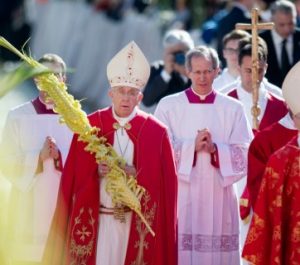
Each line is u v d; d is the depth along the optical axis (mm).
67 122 18891
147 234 19078
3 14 42406
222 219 21391
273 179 18094
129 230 19156
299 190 18016
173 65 25547
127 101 19266
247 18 29484
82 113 18938
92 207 19078
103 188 19156
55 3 43938
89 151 19062
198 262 21375
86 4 43219
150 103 25781
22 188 20734
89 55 42938
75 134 19188
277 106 22625
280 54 26875
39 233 20953
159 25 41125
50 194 20891
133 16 42219
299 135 18297
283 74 26828
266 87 23203
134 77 19266
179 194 21297
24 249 20828
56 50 43656
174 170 19359
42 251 20938
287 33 26781
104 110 19531
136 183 19016
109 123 19359
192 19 38719
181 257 21375
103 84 42625
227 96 21703
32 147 21016
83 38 43094
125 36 42156
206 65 21297
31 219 20906
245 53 22562
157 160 19219
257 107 21812
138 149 19250
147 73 19422
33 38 43812
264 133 19656
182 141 21297
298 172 18016
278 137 19562
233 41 24391
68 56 43312
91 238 19062
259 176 19516
